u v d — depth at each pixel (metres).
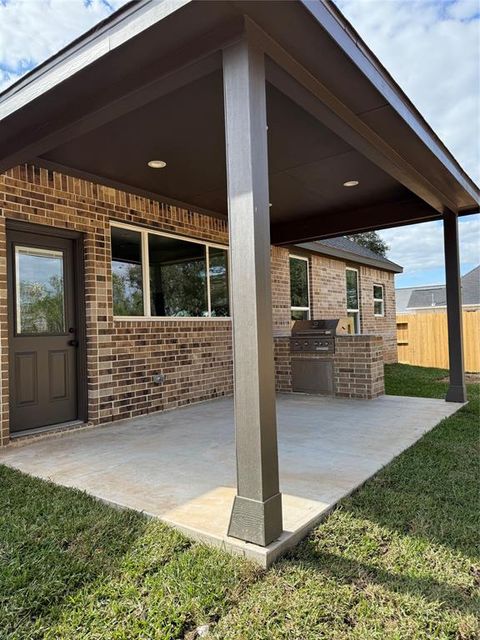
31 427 4.60
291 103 3.45
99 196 5.20
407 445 3.99
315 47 2.54
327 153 4.46
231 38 2.30
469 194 5.46
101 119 3.07
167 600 1.83
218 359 6.93
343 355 6.72
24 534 2.37
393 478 3.14
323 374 6.90
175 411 5.88
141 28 2.33
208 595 1.85
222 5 2.15
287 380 7.28
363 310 11.71
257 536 2.15
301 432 4.52
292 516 2.48
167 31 2.32
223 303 7.14
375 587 1.90
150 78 2.65
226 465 3.49
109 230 5.30
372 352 6.53
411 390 7.48
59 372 4.89
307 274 9.55
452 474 3.22
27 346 4.59
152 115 3.57
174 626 1.69
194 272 6.61
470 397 6.59
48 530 2.41
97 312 5.08
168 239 6.20
